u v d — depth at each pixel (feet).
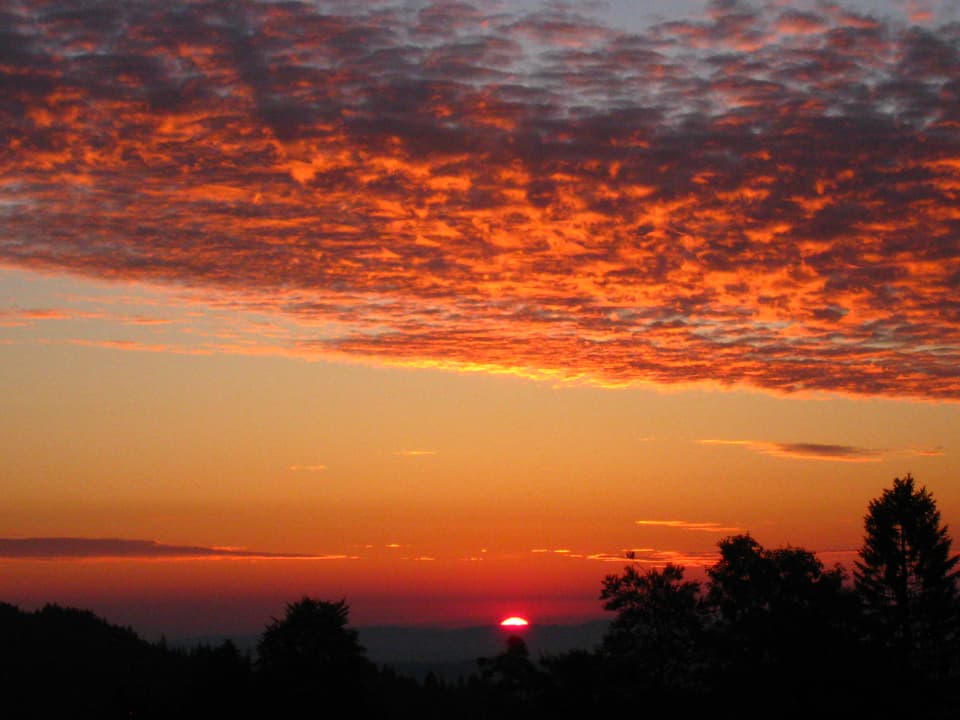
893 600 185.88
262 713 166.71
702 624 156.46
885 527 189.06
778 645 136.46
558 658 153.28
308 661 172.76
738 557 155.22
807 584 145.48
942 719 138.92
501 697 161.68
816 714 130.93
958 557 187.01
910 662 166.91
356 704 175.11
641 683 149.69
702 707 145.07
